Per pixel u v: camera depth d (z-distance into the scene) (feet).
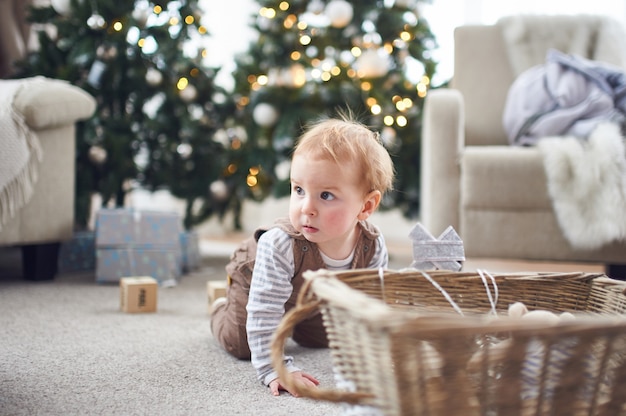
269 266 3.66
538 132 6.97
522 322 2.21
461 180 6.59
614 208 5.89
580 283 3.42
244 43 12.05
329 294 2.42
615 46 8.17
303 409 3.18
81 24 7.91
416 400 2.24
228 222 12.13
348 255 3.89
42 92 6.20
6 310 5.25
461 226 6.58
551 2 10.53
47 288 6.32
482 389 2.28
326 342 4.37
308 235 3.50
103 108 8.25
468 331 2.15
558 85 7.22
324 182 3.42
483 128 8.28
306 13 8.99
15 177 5.99
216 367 3.88
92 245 7.61
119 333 4.63
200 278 7.28
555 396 2.36
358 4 8.93
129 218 6.79
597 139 6.08
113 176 7.98
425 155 6.97
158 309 5.53
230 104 8.96
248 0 12.03
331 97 8.44
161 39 8.20
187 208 8.78
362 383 2.47
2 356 3.97
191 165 8.70
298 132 8.30
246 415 3.08
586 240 6.05
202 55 8.82
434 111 6.67
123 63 8.08
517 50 8.31
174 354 4.13
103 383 3.51
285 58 8.83
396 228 11.65
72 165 6.84
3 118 5.92
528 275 3.38
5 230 6.11
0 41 8.72
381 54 9.10
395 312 2.17
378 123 8.63
